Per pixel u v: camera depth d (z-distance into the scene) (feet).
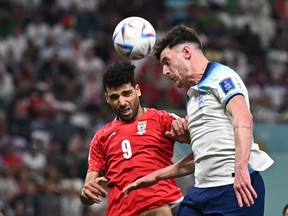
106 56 216.95
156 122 70.95
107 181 70.49
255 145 60.44
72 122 179.63
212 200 59.82
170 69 61.93
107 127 72.23
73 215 148.36
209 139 59.88
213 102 59.98
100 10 236.63
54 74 198.70
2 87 189.57
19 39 209.87
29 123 173.58
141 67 196.13
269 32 248.73
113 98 70.79
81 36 222.28
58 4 227.81
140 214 69.56
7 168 152.76
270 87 220.64
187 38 61.72
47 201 146.51
